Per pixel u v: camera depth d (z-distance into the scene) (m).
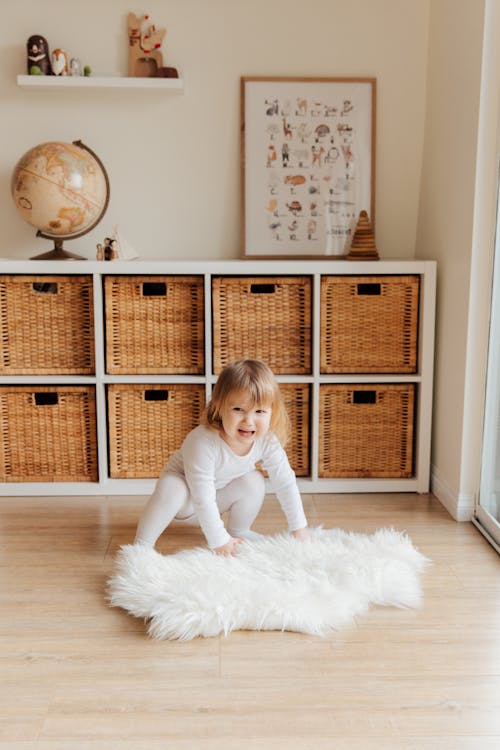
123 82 2.62
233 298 2.51
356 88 2.77
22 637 1.66
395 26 2.75
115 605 1.80
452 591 1.88
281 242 2.84
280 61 2.76
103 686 1.48
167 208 2.82
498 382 2.17
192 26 2.72
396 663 1.57
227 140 2.79
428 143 2.73
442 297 2.51
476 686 1.49
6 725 1.36
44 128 2.75
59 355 2.54
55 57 2.63
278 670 1.54
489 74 2.14
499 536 2.12
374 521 2.34
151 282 2.50
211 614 1.68
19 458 2.58
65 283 2.50
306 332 2.55
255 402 1.93
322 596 1.76
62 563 2.04
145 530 2.05
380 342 2.56
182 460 2.09
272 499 2.55
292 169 2.80
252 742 1.32
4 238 2.79
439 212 2.56
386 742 1.32
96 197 2.57
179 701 1.44
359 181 2.82
